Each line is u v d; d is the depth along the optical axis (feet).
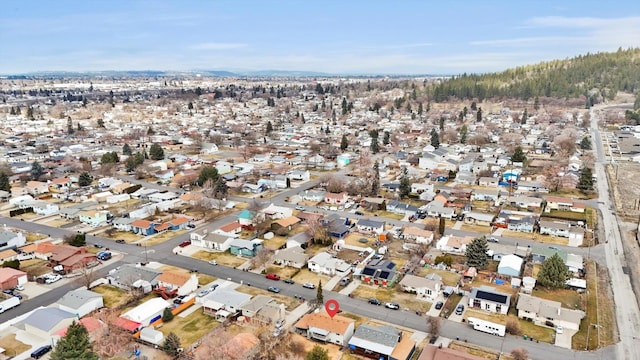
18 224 316.19
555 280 219.61
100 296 202.18
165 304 196.95
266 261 242.37
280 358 155.53
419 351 169.89
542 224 296.92
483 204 358.02
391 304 201.98
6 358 164.76
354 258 255.50
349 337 178.81
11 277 220.43
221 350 160.04
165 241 284.20
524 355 161.58
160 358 165.07
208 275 236.22
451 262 245.24
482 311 200.54
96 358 151.64
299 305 204.64
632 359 165.17
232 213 339.57
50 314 182.39
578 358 165.99
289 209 333.21
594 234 293.84
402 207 336.29
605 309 201.16
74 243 269.85
